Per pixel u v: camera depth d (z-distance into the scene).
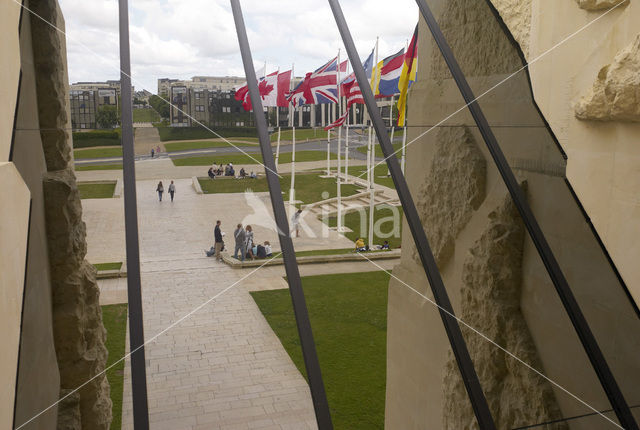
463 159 7.17
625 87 5.06
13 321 3.96
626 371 5.54
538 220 6.67
